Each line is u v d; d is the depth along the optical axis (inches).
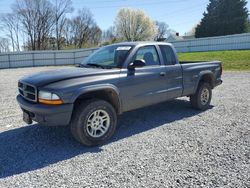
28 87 166.2
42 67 1187.9
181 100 301.3
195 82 241.0
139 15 2652.6
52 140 179.6
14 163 144.9
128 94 183.9
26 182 124.4
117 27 2723.9
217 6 1998.0
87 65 201.2
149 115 239.9
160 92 207.5
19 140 180.2
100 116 171.5
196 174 128.9
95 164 142.2
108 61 198.1
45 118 153.3
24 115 172.6
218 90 368.5
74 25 2763.3
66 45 2684.5
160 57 212.1
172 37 2564.0
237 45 1213.1
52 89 151.3
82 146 168.6
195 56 1061.8
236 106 268.4
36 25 2463.1
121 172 132.5
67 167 139.3
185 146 164.2
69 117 156.2
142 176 128.0
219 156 148.8
